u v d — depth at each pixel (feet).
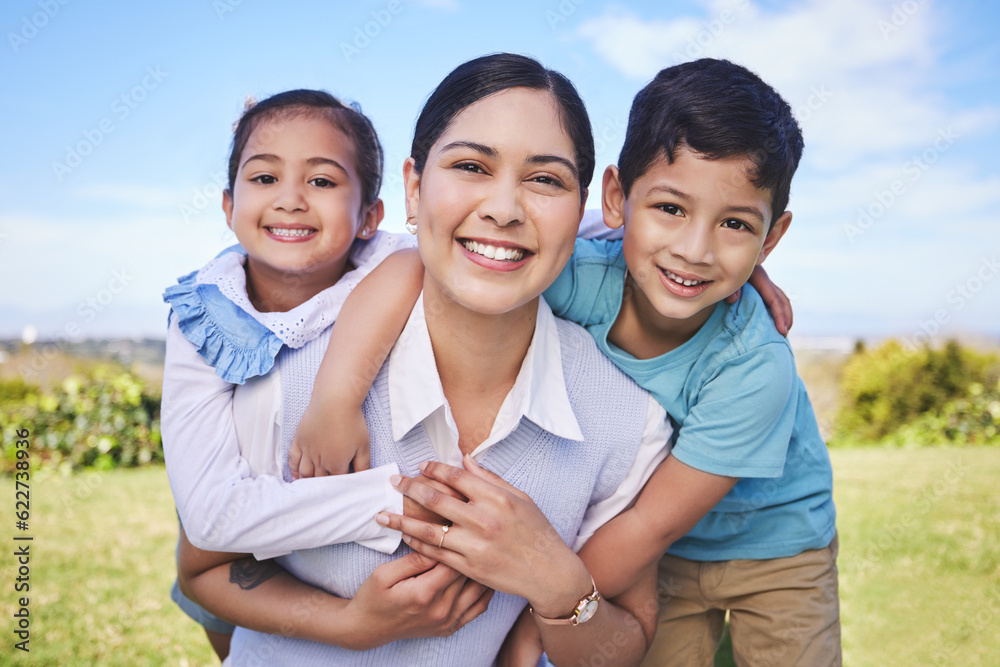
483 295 4.43
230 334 5.34
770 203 5.35
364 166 7.13
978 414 25.50
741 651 7.56
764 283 6.18
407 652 5.27
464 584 5.05
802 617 7.10
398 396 5.08
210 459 5.11
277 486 4.94
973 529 15.37
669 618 7.73
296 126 6.61
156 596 12.39
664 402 5.80
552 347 5.33
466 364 5.05
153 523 15.81
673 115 5.16
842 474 20.02
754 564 7.27
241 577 5.39
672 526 5.63
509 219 4.25
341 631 4.92
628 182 5.52
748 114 5.10
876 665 10.53
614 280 5.82
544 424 5.08
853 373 27.32
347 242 6.87
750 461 5.68
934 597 12.54
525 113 4.34
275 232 6.65
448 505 4.76
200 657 10.46
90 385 21.79
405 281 5.20
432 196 4.42
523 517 4.80
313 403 5.00
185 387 5.32
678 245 5.15
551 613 4.96
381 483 4.96
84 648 10.60
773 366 5.64
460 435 5.29
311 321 5.46
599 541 5.60
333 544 5.11
